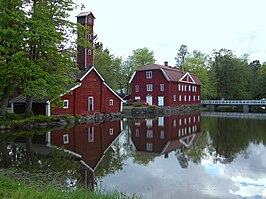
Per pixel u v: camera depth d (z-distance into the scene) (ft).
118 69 203.62
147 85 170.81
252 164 41.34
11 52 69.05
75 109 98.84
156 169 38.34
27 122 75.56
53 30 69.51
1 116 73.56
